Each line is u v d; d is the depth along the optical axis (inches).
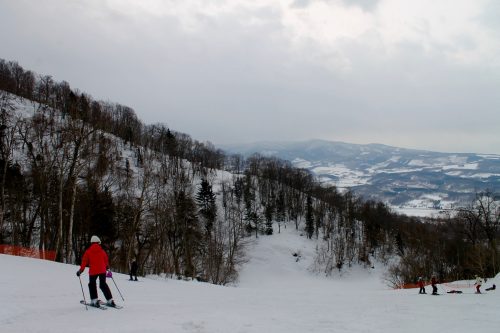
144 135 5270.7
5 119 1861.5
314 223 5054.1
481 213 2842.0
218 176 6269.7
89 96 4589.1
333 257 4229.8
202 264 2512.3
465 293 1407.5
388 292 1651.1
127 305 604.4
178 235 2418.8
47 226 1898.4
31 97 4256.9
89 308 525.7
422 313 661.9
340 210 5383.9
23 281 811.4
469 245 3161.9
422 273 2930.6
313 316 576.4
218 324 449.7
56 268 1165.7
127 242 2114.9
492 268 2672.2
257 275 3732.8
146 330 393.4
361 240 4936.0
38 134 1811.0
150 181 2288.4
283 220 5123.0
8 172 1918.1
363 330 455.5
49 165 1754.4
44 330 377.1
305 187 6102.4
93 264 539.5
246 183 5531.5
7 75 4485.7
